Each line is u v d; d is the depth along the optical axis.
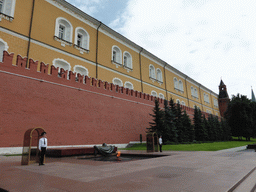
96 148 11.60
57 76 15.34
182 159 8.55
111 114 19.17
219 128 35.06
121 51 27.83
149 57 33.81
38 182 4.31
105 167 6.58
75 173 5.44
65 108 15.26
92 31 23.83
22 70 13.33
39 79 14.09
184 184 3.95
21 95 12.94
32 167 6.82
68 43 20.48
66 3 20.89
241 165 6.54
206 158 8.78
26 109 13.00
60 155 10.64
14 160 9.10
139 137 22.17
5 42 15.63
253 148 17.22
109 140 18.27
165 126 20.95
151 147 13.82
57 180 4.50
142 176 4.84
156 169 5.90
